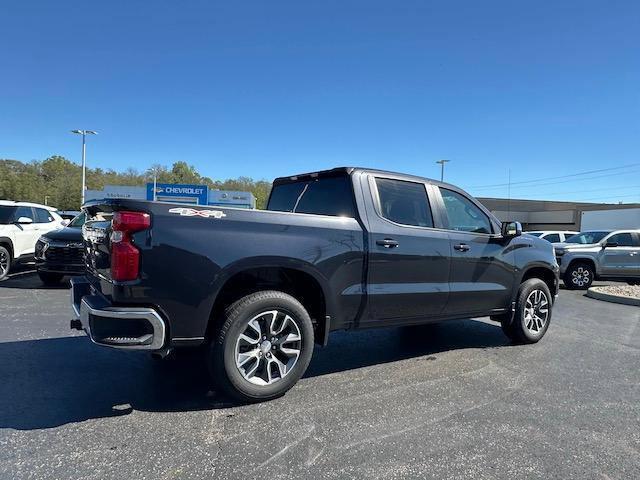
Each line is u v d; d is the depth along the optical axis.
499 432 3.41
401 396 4.09
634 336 6.71
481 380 4.55
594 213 38.34
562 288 13.89
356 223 4.36
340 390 4.21
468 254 5.17
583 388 4.39
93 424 3.40
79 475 2.73
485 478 2.80
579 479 2.81
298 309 3.92
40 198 99.00
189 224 3.53
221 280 3.59
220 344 3.62
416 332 6.64
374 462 2.95
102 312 3.34
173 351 5.23
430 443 3.22
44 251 9.73
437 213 5.04
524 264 5.82
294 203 5.22
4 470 2.76
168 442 3.15
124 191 61.38
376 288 4.43
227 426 3.42
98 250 3.90
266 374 3.86
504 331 6.05
